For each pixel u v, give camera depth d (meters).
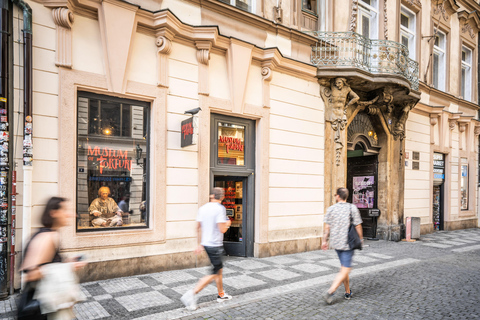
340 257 4.88
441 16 14.23
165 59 6.44
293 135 8.58
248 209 7.94
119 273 5.83
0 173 4.72
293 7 8.70
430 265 7.52
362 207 12.04
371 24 11.03
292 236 8.46
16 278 4.94
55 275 2.49
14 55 5.01
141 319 4.11
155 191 6.26
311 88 9.02
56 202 2.70
